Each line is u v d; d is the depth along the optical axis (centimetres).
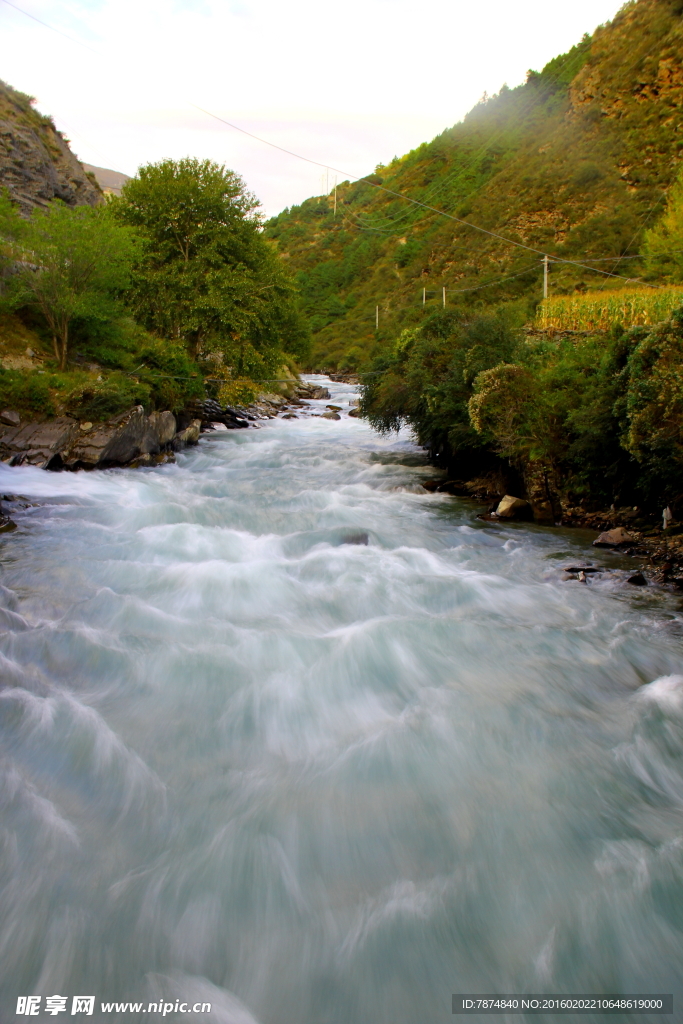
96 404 2017
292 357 5666
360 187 16200
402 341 2458
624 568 1121
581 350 1748
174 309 2903
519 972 404
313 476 2031
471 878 464
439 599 959
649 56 7181
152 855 475
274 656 754
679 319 1222
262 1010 385
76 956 404
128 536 1242
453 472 2002
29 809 511
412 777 564
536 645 803
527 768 576
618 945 417
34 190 4319
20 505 1483
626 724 643
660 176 5919
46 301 2283
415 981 400
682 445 1168
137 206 3056
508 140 10312
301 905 446
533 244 6128
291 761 588
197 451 2452
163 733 614
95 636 773
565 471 1555
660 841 493
